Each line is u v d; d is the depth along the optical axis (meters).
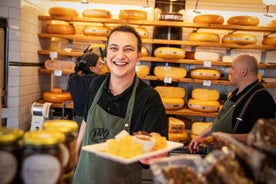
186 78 3.39
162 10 3.62
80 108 2.51
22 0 2.93
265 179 0.64
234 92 2.41
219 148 0.83
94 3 3.88
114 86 1.46
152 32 3.79
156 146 0.99
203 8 3.83
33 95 3.38
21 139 0.69
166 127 1.43
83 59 2.75
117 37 1.36
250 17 3.23
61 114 3.35
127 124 1.38
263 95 2.07
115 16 3.87
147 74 3.45
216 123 2.28
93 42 3.85
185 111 3.34
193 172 0.69
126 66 1.38
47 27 3.37
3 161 0.63
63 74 3.58
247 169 0.67
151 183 2.96
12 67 2.94
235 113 2.17
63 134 0.74
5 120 2.95
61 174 0.67
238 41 3.25
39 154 0.63
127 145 0.90
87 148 0.95
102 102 1.46
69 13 3.27
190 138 3.36
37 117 2.63
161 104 1.46
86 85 2.44
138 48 1.43
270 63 3.52
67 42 3.86
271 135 0.72
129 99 1.43
